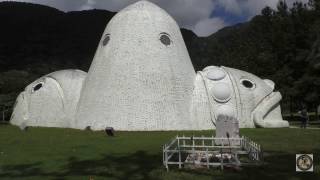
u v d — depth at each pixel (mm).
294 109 67125
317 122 45562
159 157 16844
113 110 32219
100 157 16844
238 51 66562
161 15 35281
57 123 35844
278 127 34250
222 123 20969
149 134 27859
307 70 43719
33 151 18719
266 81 36906
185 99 33469
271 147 19719
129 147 20188
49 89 36844
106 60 34000
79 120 34094
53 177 12641
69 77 37562
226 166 13727
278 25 50688
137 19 34281
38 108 36688
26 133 28547
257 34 65000
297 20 48750
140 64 32969
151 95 32375
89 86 34656
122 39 33875
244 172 13133
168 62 33656
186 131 30703
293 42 48281
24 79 54375
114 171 13625
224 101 33625
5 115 47469
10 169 14086
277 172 13078
